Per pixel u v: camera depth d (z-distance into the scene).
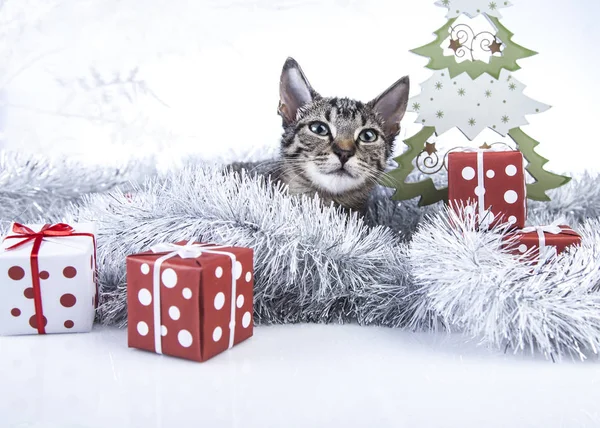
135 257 0.54
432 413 0.47
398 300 0.59
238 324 0.56
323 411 0.47
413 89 0.78
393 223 0.67
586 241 0.57
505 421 0.46
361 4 0.78
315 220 0.59
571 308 0.51
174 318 0.53
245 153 0.77
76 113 0.84
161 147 0.83
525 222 0.62
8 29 0.83
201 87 0.82
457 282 0.53
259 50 0.81
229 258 0.54
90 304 0.58
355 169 0.64
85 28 0.83
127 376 0.51
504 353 0.55
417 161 0.66
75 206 0.69
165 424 0.46
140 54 0.83
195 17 0.82
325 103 0.64
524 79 0.78
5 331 0.57
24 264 0.56
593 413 0.47
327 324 0.61
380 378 0.51
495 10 0.66
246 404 0.48
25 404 0.48
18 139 0.84
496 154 0.60
